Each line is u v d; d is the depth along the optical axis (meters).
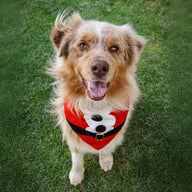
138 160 0.65
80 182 0.60
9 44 0.90
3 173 0.61
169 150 0.66
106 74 0.40
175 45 0.91
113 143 0.56
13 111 0.73
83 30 0.45
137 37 0.53
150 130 0.70
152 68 0.83
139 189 0.60
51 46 0.89
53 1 1.05
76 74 0.45
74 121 0.48
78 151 0.56
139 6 1.04
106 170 0.63
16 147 0.66
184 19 1.00
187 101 0.76
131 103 0.55
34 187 0.60
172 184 0.60
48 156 0.65
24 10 1.02
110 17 0.99
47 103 0.75
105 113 0.47
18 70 0.82
